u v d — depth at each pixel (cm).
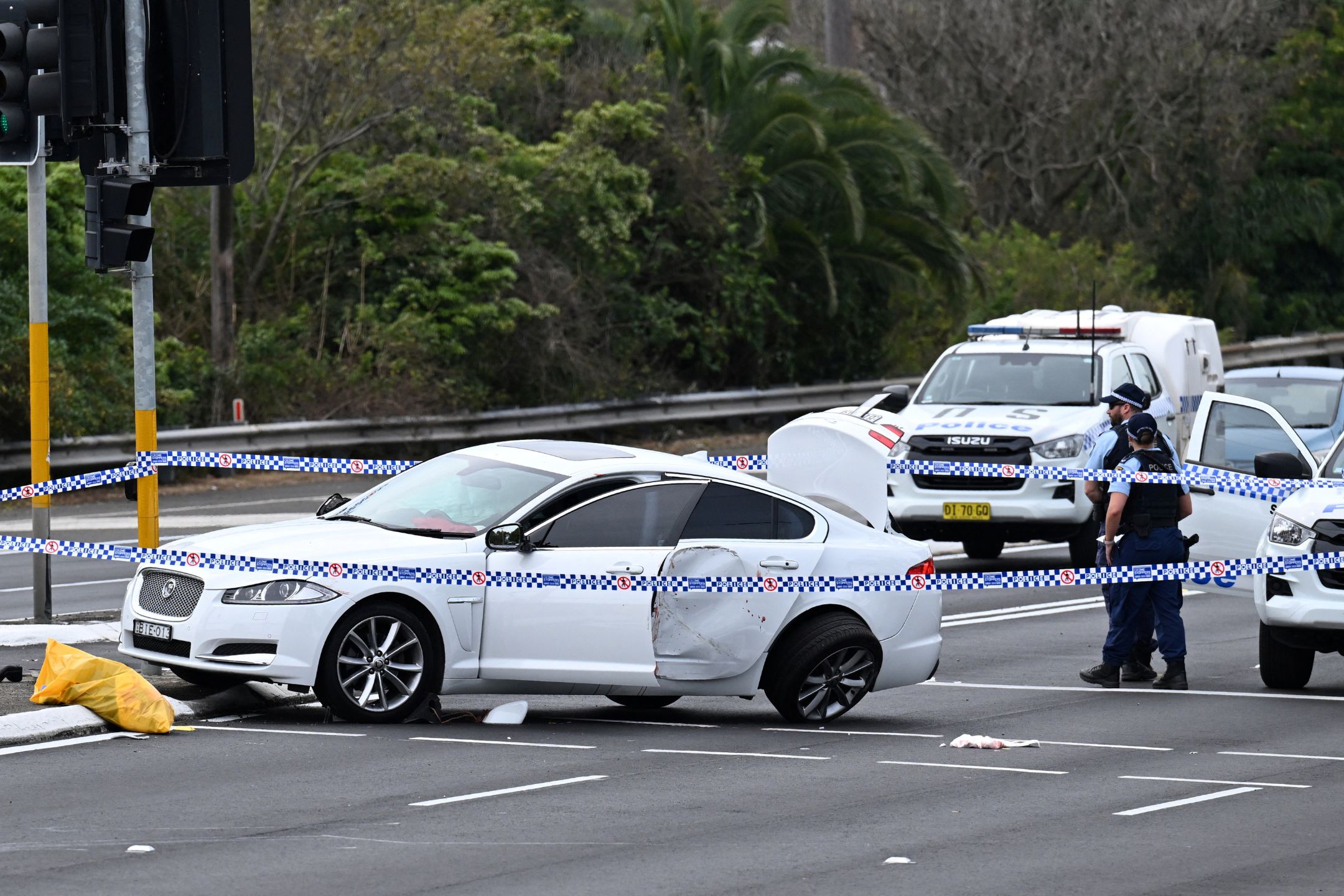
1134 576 4706
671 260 14038
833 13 15175
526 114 13962
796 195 14650
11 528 8244
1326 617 4528
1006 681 4953
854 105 14900
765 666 4231
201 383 11119
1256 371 8425
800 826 3123
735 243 14162
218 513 8725
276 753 3734
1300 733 4134
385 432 11362
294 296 12394
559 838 3016
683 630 4119
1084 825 3150
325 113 11769
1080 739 4059
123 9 4297
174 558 4072
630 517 4194
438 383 11881
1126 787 3494
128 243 4253
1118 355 7438
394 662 4041
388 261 12300
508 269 12238
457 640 4047
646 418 12875
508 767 3638
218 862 2817
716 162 14038
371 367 11875
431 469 4438
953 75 19662
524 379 12756
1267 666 4781
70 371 10131
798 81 15400
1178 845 3006
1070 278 17475
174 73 4362
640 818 3177
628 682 4097
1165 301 18800
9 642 5084
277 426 10781
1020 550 7969
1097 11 19650
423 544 4062
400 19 11575
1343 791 3456
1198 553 5506
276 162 11831
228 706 4222
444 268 12081
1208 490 5494
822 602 4269
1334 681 4972
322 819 3141
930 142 14862
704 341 14138
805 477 5625
